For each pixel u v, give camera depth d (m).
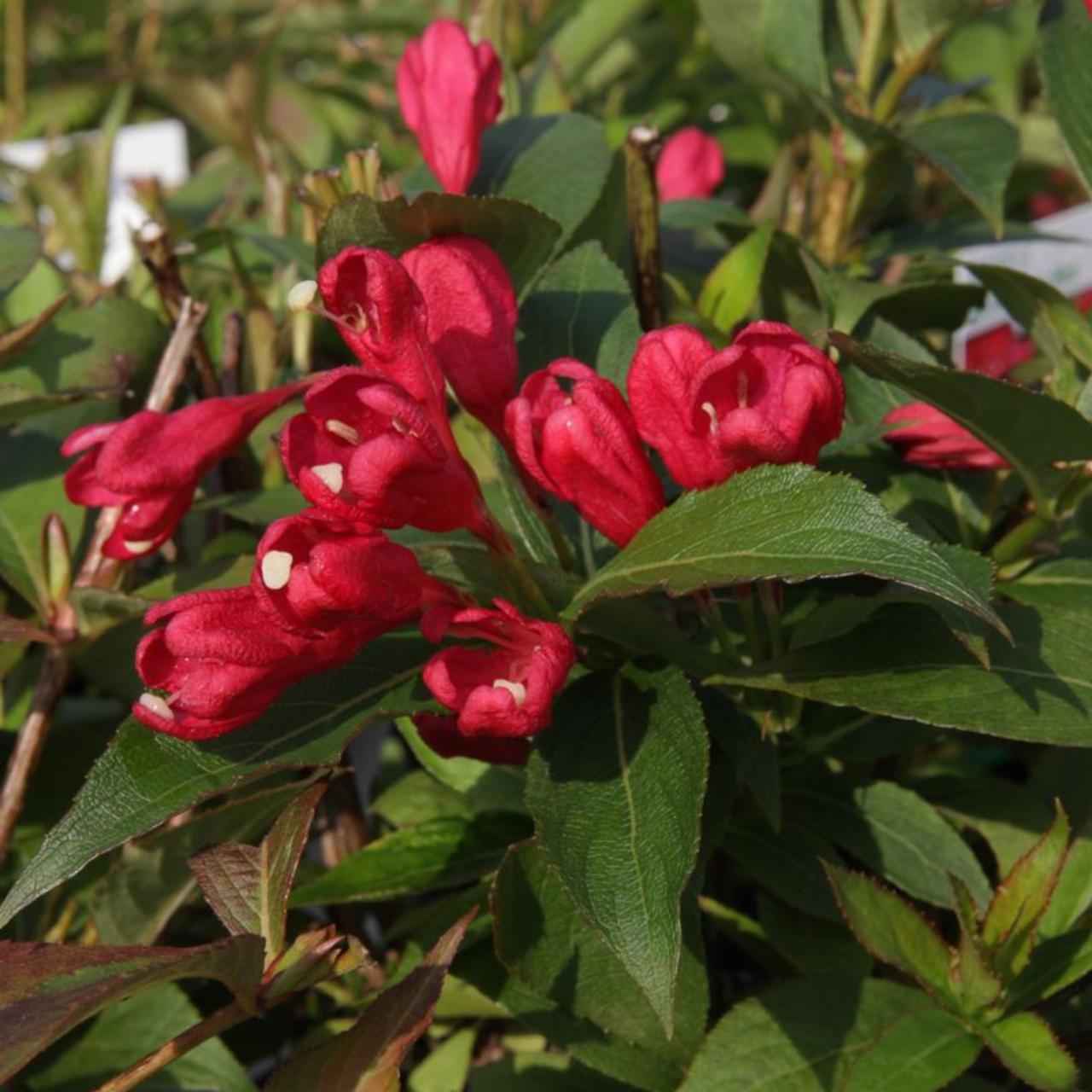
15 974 0.26
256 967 0.27
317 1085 0.27
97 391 0.35
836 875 0.30
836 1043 0.30
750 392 0.28
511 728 0.27
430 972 0.28
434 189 0.38
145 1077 0.27
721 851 0.35
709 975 0.36
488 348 0.30
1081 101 0.37
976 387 0.30
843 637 0.30
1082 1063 0.33
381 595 0.27
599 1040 0.31
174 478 0.30
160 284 0.38
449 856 0.34
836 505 0.27
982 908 0.32
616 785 0.28
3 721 0.40
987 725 0.28
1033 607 0.30
